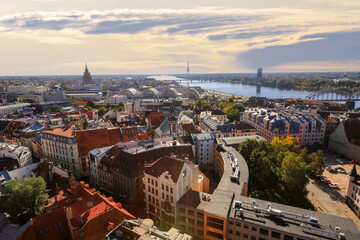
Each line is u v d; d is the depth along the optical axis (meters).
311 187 119.88
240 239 66.94
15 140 173.12
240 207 71.25
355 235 58.44
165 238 50.69
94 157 119.12
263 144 129.25
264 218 66.06
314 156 127.75
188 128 183.12
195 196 80.81
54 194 85.12
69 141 123.75
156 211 86.88
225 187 83.75
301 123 179.12
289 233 59.97
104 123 196.62
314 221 63.09
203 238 74.44
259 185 118.38
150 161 105.94
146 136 148.75
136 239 51.94
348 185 103.81
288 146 136.62
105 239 58.69
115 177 106.75
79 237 58.34
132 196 98.88
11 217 69.88
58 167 96.56
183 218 77.25
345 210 100.56
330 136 174.38
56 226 61.69
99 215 62.97
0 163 104.31
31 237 57.41
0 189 74.94
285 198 105.56
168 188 79.25
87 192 75.44
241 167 100.94
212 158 139.12
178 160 83.81
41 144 145.88
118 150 115.44
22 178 91.25
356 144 150.38
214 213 68.69
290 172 98.50
